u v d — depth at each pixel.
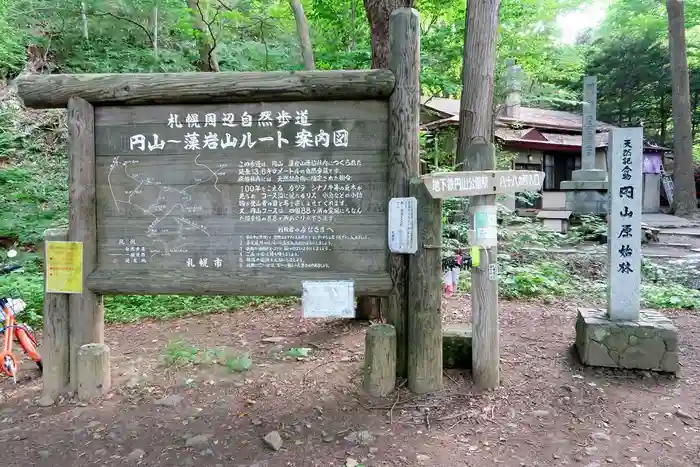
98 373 3.50
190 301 6.25
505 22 10.52
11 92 10.27
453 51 9.35
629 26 22.39
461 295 6.21
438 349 3.48
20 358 4.43
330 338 4.66
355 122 3.42
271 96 3.39
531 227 9.44
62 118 10.12
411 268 3.42
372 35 4.85
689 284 7.77
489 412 3.23
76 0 11.07
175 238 3.54
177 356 4.18
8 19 11.20
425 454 2.79
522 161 16.02
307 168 3.45
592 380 3.71
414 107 3.37
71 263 3.52
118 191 3.56
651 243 11.62
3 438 3.02
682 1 17.55
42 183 8.45
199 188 3.52
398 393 3.46
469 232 3.54
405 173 3.37
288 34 10.26
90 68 11.47
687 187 18.16
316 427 3.08
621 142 3.87
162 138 3.52
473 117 6.91
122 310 5.96
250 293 3.48
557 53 13.38
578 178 13.84
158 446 2.92
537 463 2.72
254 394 3.53
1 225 7.25
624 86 25.86
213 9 9.61
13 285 6.04
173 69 11.09
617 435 3.01
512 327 4.92
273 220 3.49
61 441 2.99
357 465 2.68
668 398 3.46
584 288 6.69
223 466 2.71
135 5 10.77
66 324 3.60
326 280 3.43
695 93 24.66
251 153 3.48
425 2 9.56
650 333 3.80
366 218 3.45
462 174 3.21
